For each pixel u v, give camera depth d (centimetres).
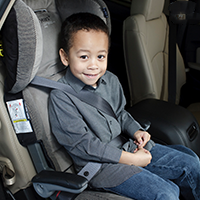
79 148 104
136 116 145
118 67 239
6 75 92
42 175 92
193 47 199
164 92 194
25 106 98
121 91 133
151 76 164
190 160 115
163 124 137
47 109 107
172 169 112
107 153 104
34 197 112
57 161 108
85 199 96
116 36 234
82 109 111
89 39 99
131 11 169
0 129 101
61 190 89
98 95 118
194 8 175
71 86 112
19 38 81
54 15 119
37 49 86
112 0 232
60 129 106
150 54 173
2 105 98
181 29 192
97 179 103
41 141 103
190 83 198
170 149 124
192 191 114
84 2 118
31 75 91
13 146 103
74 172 115
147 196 94
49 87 106
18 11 80
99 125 114
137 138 122
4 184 114
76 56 102
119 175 101
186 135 136
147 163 112
